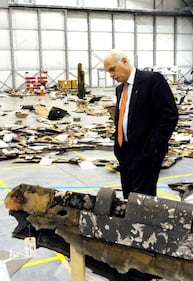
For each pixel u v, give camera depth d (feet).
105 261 7.28
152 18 107.14
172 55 111.24
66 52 99.40
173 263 6.64
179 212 6.63
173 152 26.40
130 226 6.87
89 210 7.34
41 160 24.84
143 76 11.35
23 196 7.98
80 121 42.16
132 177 11.94
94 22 101.55
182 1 108.47
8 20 92.84
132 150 11.72
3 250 12.42
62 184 20.08
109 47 104.22
